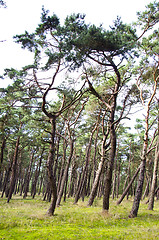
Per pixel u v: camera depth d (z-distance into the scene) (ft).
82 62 37.40
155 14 47.39
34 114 67.10
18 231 28.40
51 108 57.62
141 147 103.04
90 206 61.36
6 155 118.93
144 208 64.69
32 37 37.99
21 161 125.29
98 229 31.42
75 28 38.60
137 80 56.24
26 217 37.55
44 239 25.03
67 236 26.53
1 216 36.73
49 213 40.52
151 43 50.72
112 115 48.85
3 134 72.33
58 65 40.22
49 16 36.58
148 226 35.42
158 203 89.25
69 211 47.37
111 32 35.58
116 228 33.04
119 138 112.88
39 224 32.94
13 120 73.41
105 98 58.85
